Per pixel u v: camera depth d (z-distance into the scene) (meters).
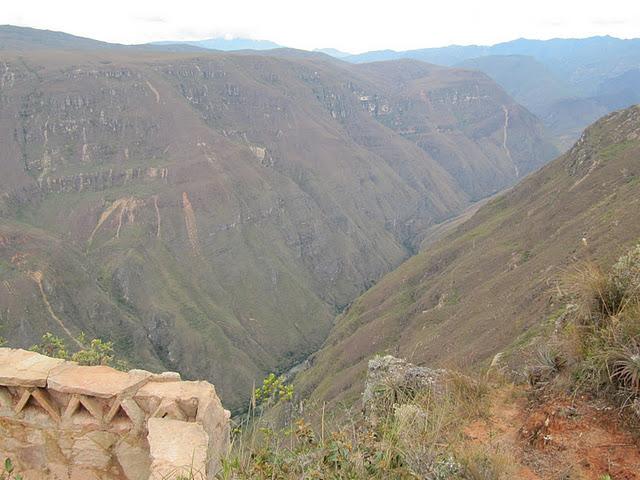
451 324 64.75
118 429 6.25
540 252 69.12
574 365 6.79
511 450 5.94
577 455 5.52
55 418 6.43
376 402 8.75
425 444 5.54
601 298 7.03
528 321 35.84
